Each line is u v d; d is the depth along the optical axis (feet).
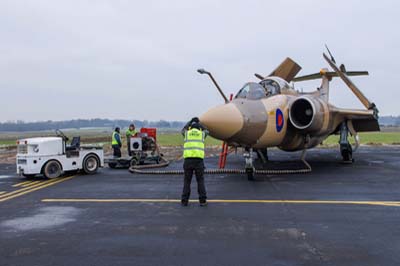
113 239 17.89
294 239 17.63
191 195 29.63
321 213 22.76
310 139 46.34
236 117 35.32
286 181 36.58
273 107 39.63
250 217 21.91
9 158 77.41
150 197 28.84
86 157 44.47
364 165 51.21
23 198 29.04
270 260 14.93
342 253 15.71
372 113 48.85
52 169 41.29
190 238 17.94
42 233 19.01
